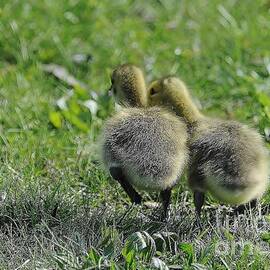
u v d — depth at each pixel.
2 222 13.04
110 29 20.47
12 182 13.88
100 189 14.30
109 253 11.63
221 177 12.79
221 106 17.67
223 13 21.31
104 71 19.16
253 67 19.09
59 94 17.89
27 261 11.49
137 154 12.85
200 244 12.16
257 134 13.27
